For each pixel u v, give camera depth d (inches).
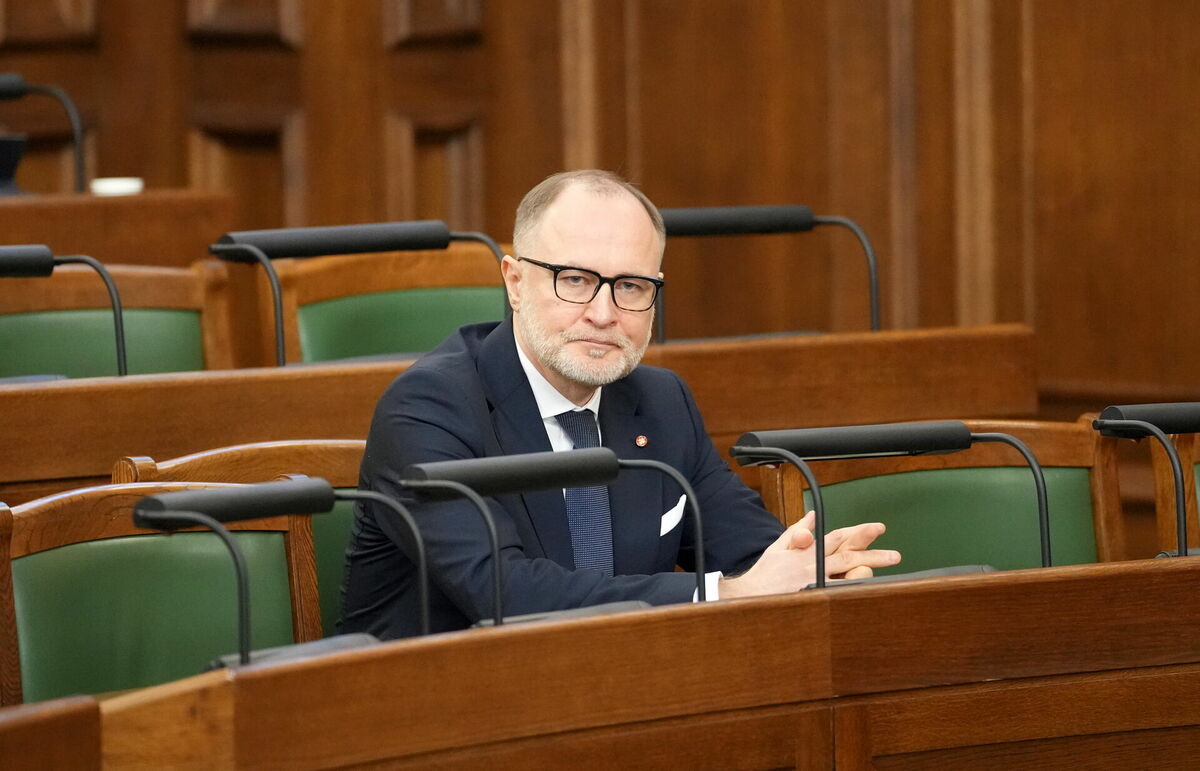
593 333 319.6
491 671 234.4
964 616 260.8
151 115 738.2
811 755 253.1
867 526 302.8
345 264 518.3
